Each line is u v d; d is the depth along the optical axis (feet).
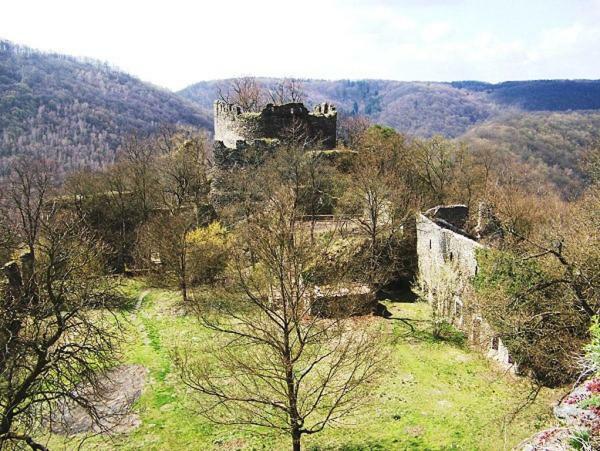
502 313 71.26
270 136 154.10
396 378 75.72
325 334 60.03
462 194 159.43
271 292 54.60
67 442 62.03
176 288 113.91
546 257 75.31
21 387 44.80
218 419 65.57
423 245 112.16
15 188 106.93
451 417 64.44
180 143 177.37
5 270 75.87
